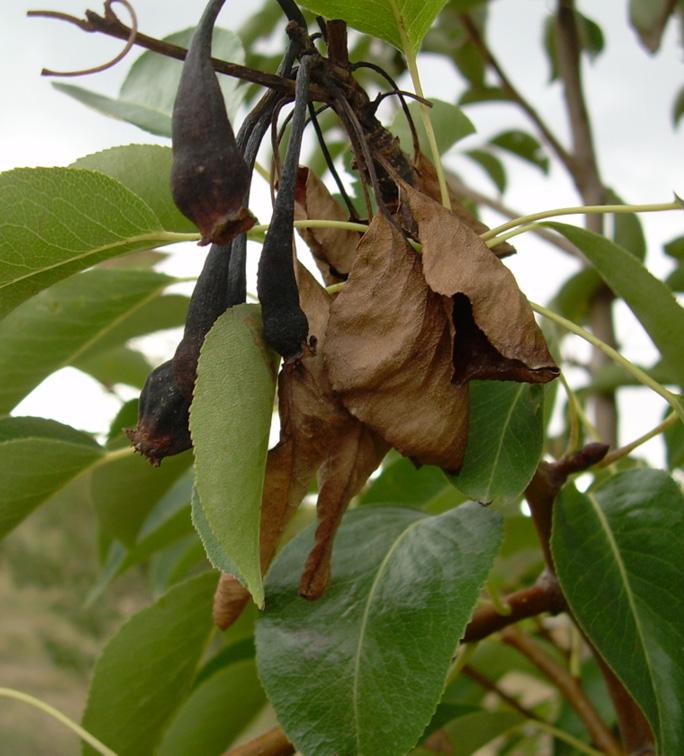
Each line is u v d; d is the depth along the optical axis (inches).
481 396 11.5
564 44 26.2
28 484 14.5
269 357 9.2
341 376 9.8
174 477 17.6
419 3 10.8
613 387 23.1
